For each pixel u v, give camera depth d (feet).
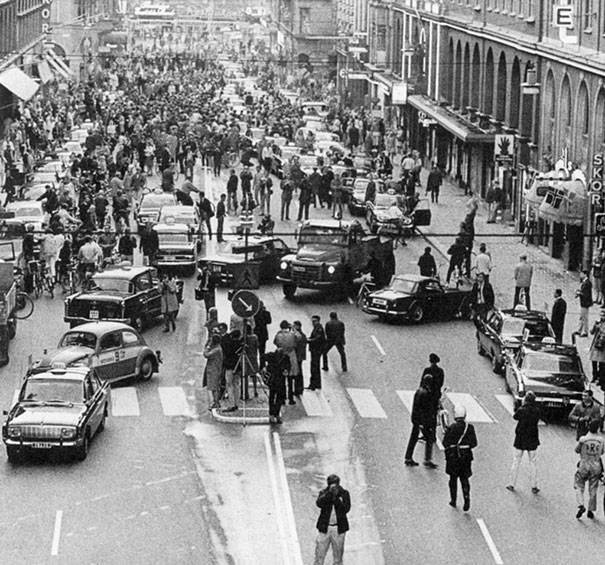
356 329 200.23
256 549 115.14
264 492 128.98
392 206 277.85
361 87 538.47
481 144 334.24
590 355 174.09
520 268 209.46
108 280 192.44
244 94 558.15
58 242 220.64
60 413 137.59
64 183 276.82
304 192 288.71
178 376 170.19
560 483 134.31
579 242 243.40
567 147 261.03
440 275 239.30
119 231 236.63
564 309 187.62
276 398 150.61
